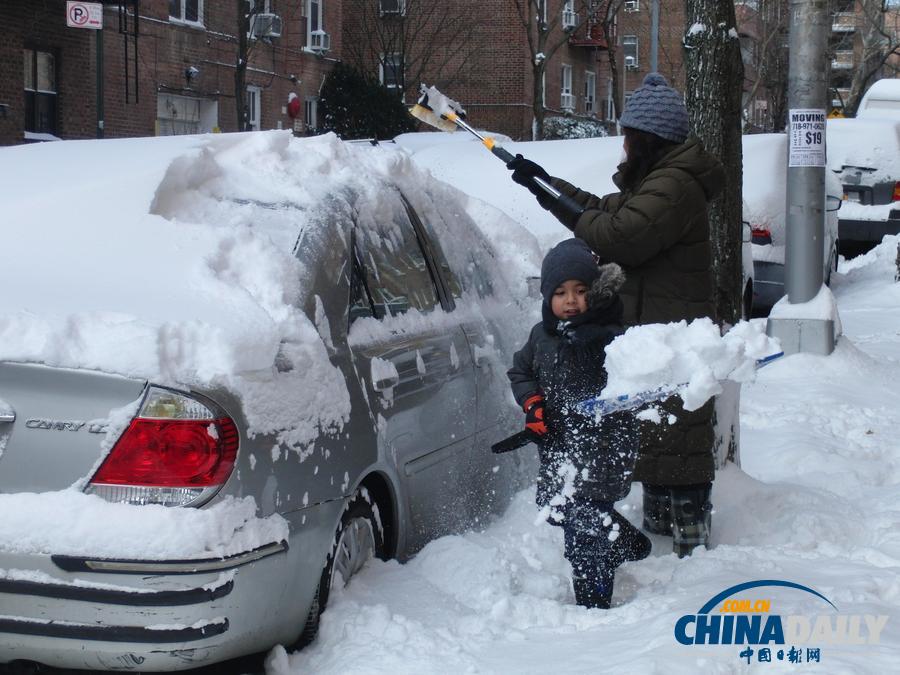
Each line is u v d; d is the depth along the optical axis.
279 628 3.49
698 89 6.20
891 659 3.38
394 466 4.14
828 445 6.98
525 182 4.93
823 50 9.17
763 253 12.99
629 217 4.45
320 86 33.78
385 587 4.00
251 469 3.33
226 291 3.58
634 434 4.20
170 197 4.05
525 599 4.02
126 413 3.20
